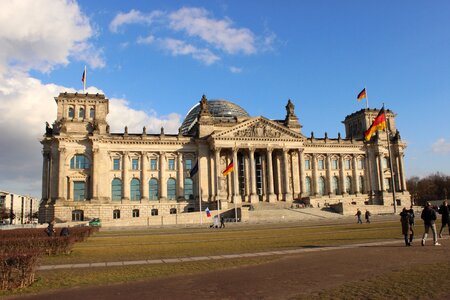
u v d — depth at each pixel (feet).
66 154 447.42
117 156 468.75
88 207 437.58
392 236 161.48
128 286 77.97
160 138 479.82
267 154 490.49
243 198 492.95
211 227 322.55
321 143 544.21
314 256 110.11
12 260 79.25
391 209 467.52
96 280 84.74
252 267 95.45
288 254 117.19
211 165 482.69
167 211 469.98
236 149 477.77
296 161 517.96
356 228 229.25
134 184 471.21
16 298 70.79
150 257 121.80
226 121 515.50
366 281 73.82
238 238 187.42
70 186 445.37
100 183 451.12
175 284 78.38
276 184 506.89
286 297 64.49
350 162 561.43
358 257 104.27
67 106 461.37
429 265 87.97
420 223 250.16
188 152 489.67
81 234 193.16
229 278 82.43
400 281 72.54
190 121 592.19
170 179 483.10
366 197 554.46
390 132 582.35
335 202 536.42
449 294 62.54
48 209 428.15
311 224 307.99
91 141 451.12
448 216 146.20
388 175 570.87
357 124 605.31
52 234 168.35
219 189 472.85
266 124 492.54
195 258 115.75
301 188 500.33
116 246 163.43
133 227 350.84
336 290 67.72
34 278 86.79
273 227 284.00
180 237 211.41
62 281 84.43
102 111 469.98
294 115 535.60
